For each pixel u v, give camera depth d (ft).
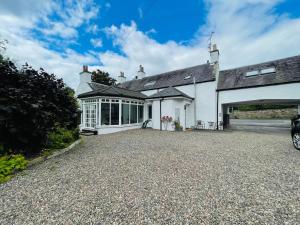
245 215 7.98
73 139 26.86
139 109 54.54
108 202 9.20
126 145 25.53
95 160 17.39
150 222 7.52
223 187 11.02
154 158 18.11
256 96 44.09
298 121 22.15
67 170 14.35
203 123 52.13
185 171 14.07
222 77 54.29
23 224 7.38
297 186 11.05
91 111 44.19
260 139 31.07
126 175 13.21
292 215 7.95
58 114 22.00
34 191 10.48
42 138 19.31
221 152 20.80
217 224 7.36
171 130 46.73
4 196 9.86
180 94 45.96
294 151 21.06
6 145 16.10
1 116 14.12
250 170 14.25
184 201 9.29
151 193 10.23
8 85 15.87
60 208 8.62
